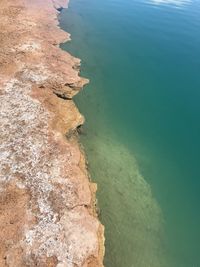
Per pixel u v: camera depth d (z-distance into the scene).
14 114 30.48
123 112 37.69
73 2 71.69
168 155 32.41
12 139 27.78
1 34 44.66
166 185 29.56
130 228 25.34
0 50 40.44
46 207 22.88
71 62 43.38
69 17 61.94
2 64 37.62
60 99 34.78
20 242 20.47
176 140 34.19
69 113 32.94
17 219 21.69
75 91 38.38
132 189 28.59
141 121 36.56
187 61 49.59
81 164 28.00
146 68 47.09
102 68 46.00
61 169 26.12
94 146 32.06
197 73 46.25
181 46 54.62
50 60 41.47
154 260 23.77
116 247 23.80
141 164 31.33
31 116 30.67
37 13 56.53
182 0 82.88
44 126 29.91
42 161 26.41
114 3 74.81
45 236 21.11
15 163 25.70
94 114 36.56
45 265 19.66
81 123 33.12
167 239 25.27
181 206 27.84
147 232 25.41
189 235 25.80
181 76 45.34
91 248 21.14
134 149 32.88
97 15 65.62
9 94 32.97
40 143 28.00
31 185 24.22
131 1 77.69
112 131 34.75
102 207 26.31
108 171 29.69
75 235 21.58
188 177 30.44
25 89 34.19
